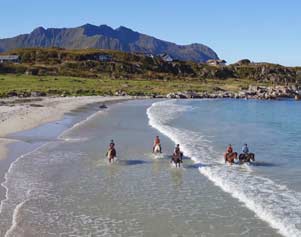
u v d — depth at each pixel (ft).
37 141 148.66
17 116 205.16
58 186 93.97
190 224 71.87
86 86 481.05
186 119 242.99
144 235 66.74
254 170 112.88
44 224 70.23
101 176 104.42
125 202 83.76
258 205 81.76
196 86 592.60
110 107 309.63
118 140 157.28
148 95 465.88
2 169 106.93
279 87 596.70
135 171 110.52
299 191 92.02
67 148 138.62
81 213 76.59
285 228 69.77
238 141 162.40
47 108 258.98
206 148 144.56
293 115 288.10
